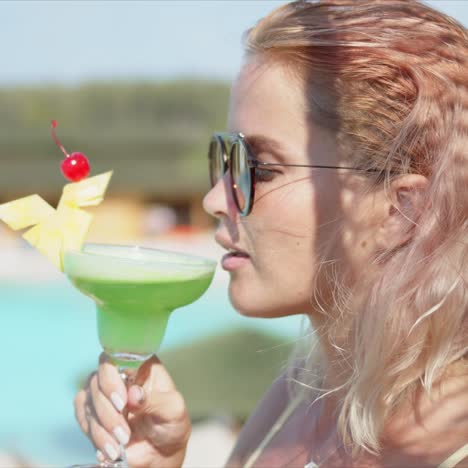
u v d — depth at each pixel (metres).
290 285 1.97
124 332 1.95
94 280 1.87
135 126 39.03
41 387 11.05
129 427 2.12
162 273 1.85
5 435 8.34
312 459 2.08
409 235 1.92
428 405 1.82
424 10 2.03
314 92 1.95
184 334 13.08
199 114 39.31
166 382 2.12
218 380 6.45
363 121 1.93
